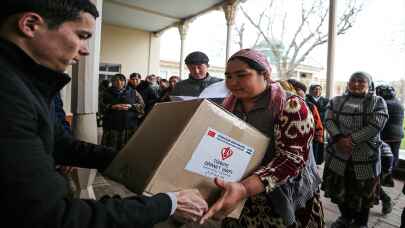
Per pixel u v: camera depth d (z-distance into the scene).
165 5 7.82
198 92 2.56
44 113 0.64
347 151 2.31
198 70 2.57
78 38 0.68
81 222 0.57
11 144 0.52
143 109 4.09
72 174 2.22
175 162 0.73
